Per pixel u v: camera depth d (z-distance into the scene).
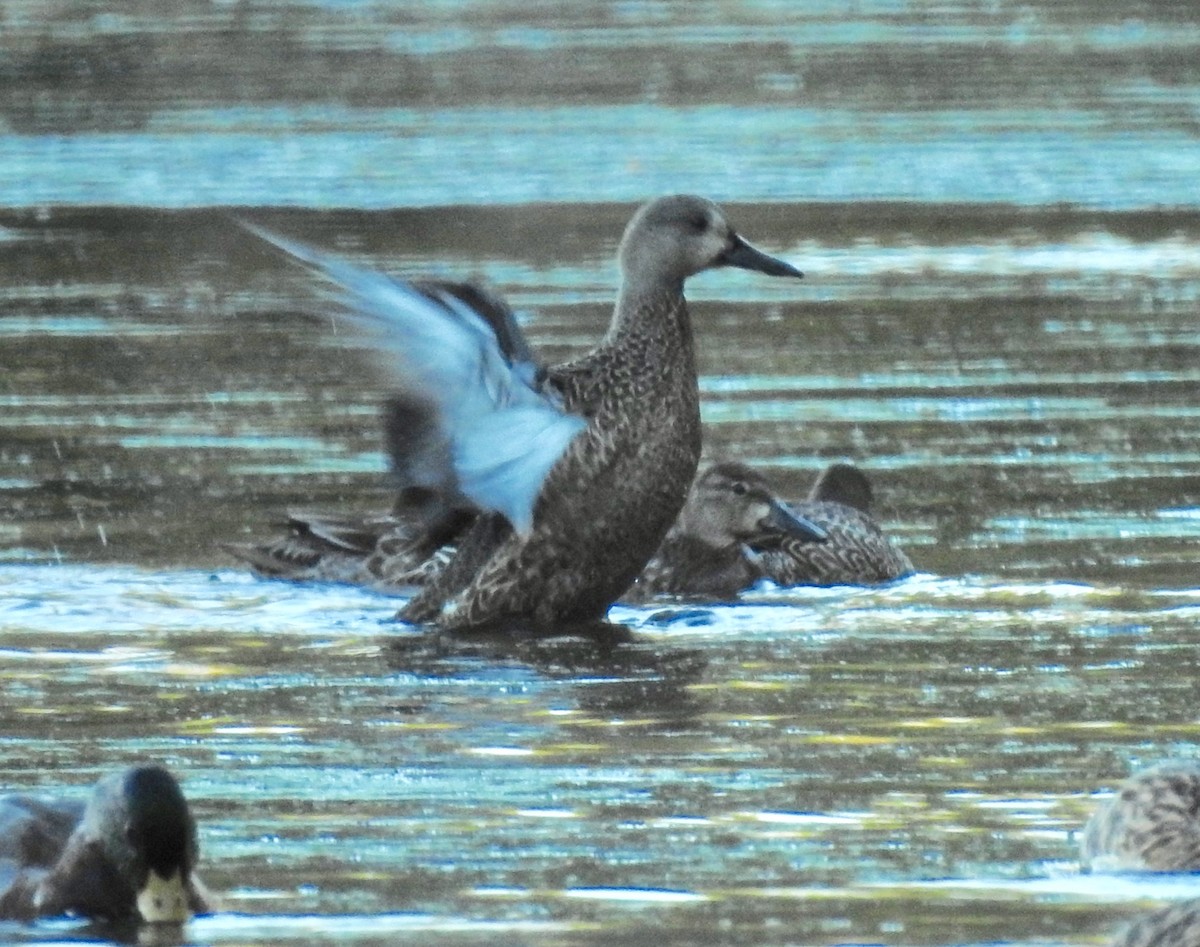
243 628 15.08
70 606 15.50
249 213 30.00
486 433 14.94
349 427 20.34
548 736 12.52
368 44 42.31
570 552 15.21
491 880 10.20
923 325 24.58
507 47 42.00
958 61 40.56
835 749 12.21
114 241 28.83
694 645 14.68
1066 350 23.31
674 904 9.86
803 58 40.91
